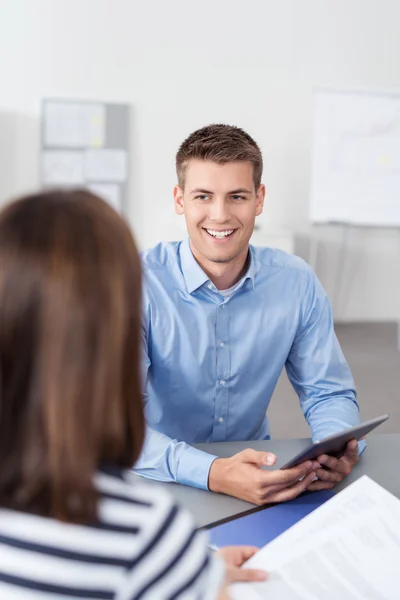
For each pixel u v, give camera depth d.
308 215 5.19
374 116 5.02
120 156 4.92
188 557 0.47
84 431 0.44
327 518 0.90
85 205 0.47
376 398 3.61
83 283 0.44
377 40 5.21
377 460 1.19
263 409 1.49
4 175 4.80
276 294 1.43
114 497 0.46
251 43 5.02
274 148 5.15
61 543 0.44
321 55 5.13
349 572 0.81
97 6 4.77
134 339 0.48
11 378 0.45
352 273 5.43
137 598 0.45
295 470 1.02
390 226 5.14
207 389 1.41
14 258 0.44
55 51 4.76
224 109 5.05
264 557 0.83
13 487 0.45
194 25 4.92
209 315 1.39
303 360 1.46
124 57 4.86
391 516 0.90
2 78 4.72
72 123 4.83
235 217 1.32
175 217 5.07
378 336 5.14
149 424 1.44
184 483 1.11
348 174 5.04
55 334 0.44
